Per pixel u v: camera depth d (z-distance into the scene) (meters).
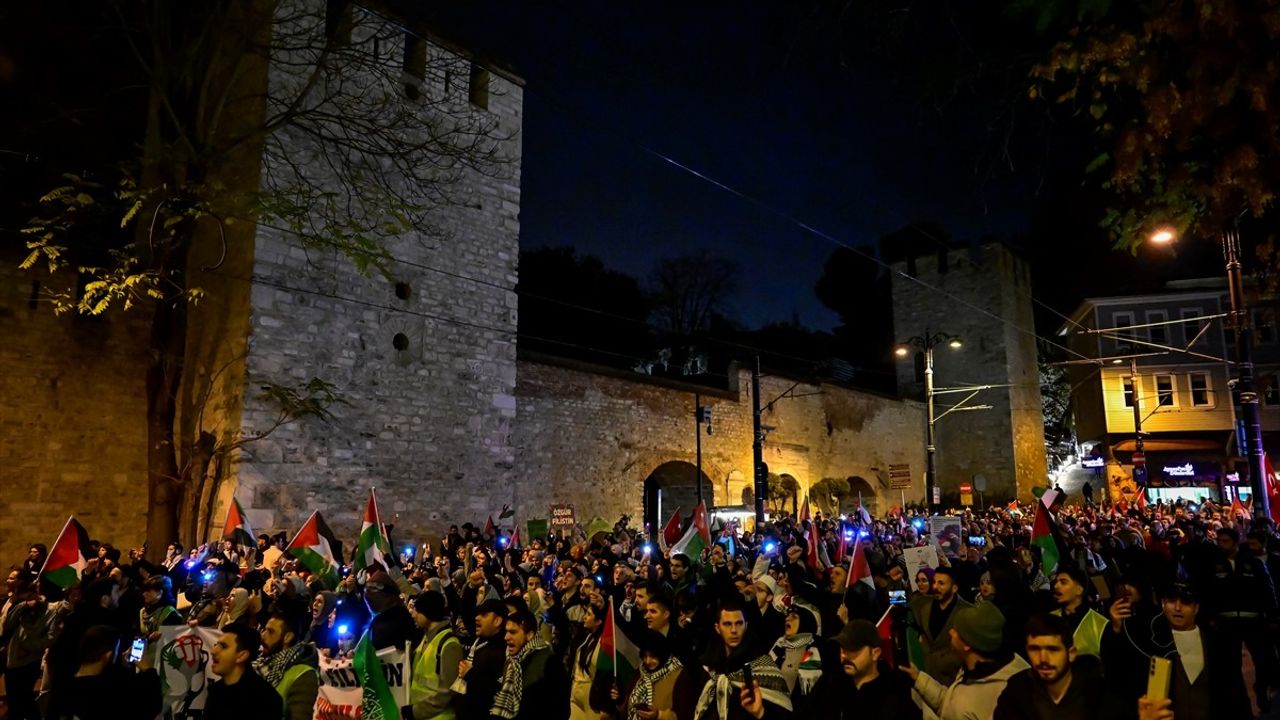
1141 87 4.56
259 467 17.28
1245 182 4.77
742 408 32.69
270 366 17.78
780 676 5.08
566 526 20.64
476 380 21.38
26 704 8.92
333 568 11.77
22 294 18.12
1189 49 4.30
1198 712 5.37
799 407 35.81
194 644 7.18
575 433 26.08
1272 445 37.16
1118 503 29.67
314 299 18.64
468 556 14.38
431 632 6.61
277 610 6.60
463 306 21.36
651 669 5.63
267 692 5.35
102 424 18.77
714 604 7.61
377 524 12.46
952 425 44.47
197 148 16.48
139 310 19.64
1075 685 4.11
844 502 38.38
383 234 19.09
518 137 23.23
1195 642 5.52
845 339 61.06
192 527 17.30
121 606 9.48
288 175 18.44
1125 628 5.96
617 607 8.80
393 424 19.59
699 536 14.22
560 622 8.49
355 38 19.64
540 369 25.41
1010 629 6.09
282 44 18.66
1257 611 8.77
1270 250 6.12
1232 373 38.12
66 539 11.09
